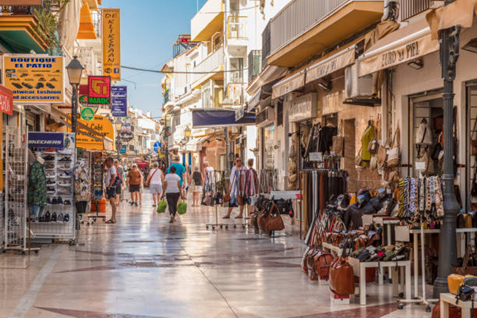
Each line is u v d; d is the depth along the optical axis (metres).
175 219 20.77
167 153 72.06
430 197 7.77
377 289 8.79
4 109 10.39
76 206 13.97
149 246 13.73
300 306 7.69
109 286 8.97
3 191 12.30
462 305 5.97
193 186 28.89
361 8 12.77
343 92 15.34
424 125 11.02
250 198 19.20
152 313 7.31
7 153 11.97
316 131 16.53
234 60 37.53
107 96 23.50
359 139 14.22
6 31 13.37
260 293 8.48
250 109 20.31
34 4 11.66
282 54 17.53
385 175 11.84
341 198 12.16
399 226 8.30
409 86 11.38
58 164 13.85
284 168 21.30
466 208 9.56
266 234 16.11
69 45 20.62
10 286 8.94
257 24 30.20
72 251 12.84
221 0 40.41
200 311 7.42
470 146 9.59
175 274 10.02
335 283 7.80
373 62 9.09
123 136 55.00
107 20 28.45
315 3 15.20
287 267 10.74
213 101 43.50
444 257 7.39
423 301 7.64
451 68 7.16
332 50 16.11
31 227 13.90
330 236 10.09
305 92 18.61
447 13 7.01
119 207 28.36
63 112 22.20
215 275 9.92
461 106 9.64
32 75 12.83
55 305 7.71
